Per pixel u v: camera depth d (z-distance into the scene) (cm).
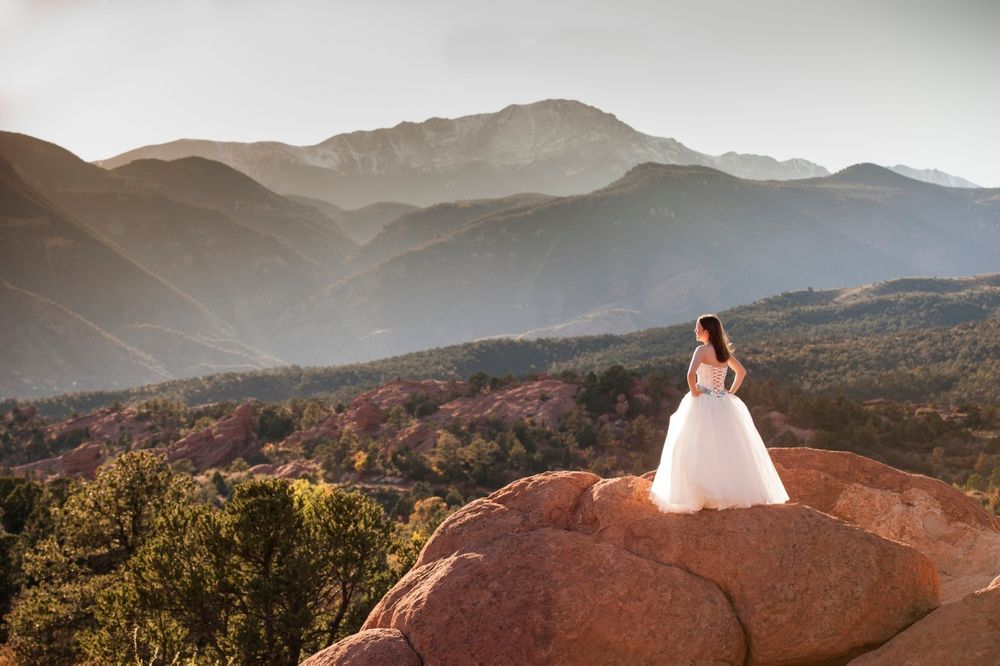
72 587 2225
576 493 830
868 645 662
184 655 1599
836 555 684
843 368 18512
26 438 15275
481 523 802
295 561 1555
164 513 1773
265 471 10881
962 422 11175
